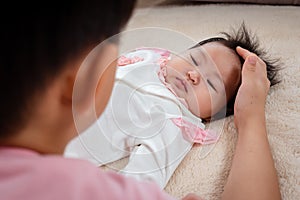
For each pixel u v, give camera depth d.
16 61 0.36
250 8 1.50
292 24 1.37
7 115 0.38
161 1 1.54
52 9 0.36
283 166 0.89
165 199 0.42
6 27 0.36
